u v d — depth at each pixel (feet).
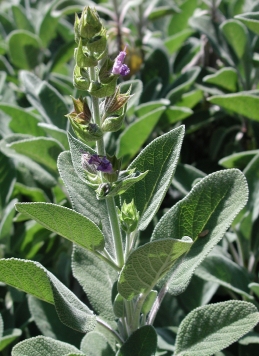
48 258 1.57
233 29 1.70
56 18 2.14
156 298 1.11
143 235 1.50
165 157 1.05
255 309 1.04
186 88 1.73
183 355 1.03
